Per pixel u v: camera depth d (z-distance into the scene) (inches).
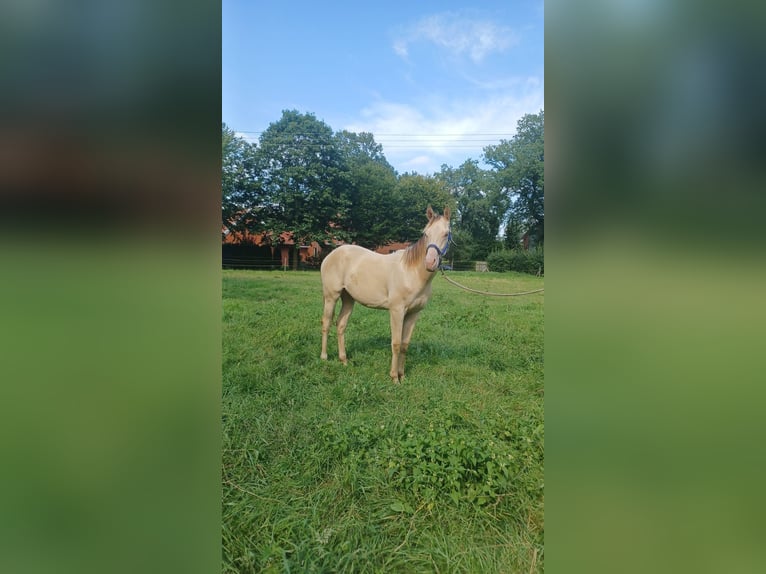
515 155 740.7
